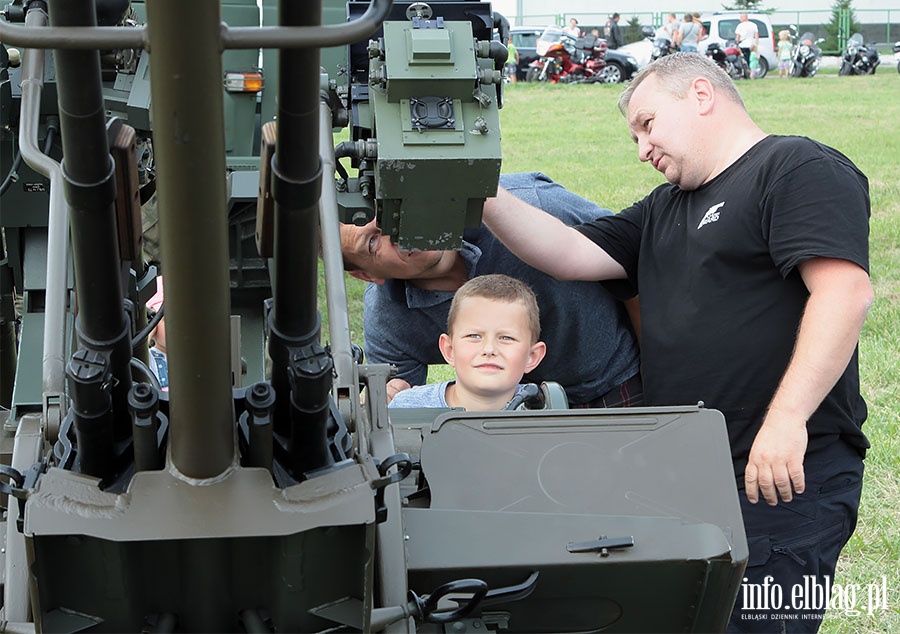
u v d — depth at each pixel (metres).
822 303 3.24
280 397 2.32
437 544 2.47
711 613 2.57
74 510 2.07
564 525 2.51
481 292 3.64
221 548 2.12
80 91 1.91
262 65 4.20
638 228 3.86
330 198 2.81
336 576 2.19
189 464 2.09
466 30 3.07
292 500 2.10
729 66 27.27
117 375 2.27
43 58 3.10
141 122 3.55
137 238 2.37
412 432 3.11
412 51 2.98
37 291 3.47
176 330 1.95
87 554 2.11
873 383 6.16
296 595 2.19
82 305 2.16
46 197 3.51
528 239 3.75
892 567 4.31
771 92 23.12
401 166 2.97
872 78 26.89
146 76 3.58
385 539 2.43
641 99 3.65
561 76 26.53
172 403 2.04
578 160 14.62
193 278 1.90
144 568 2.16
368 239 3.88
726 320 3.46
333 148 2.93
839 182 3.30
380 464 2.29
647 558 2.45
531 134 17.38
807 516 3.39
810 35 28.08
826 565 3.43
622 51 27.12
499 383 3.63
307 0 1.87
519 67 27.77
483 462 2.66
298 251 2.14
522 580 2.46
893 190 11.98
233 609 2.24
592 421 2.73
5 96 3.44
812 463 3.42
